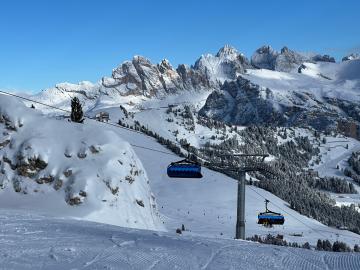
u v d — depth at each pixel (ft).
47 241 51.78
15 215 77.97
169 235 61.26
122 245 51.13
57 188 121.39
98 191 119.85
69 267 40.37
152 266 42.01
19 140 132.26
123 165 131.75
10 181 125.29
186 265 43.06
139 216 125.29
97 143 132.46
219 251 49.98
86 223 72.18
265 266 44.21
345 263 46.55
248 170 108.99
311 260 47.60
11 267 39.50
